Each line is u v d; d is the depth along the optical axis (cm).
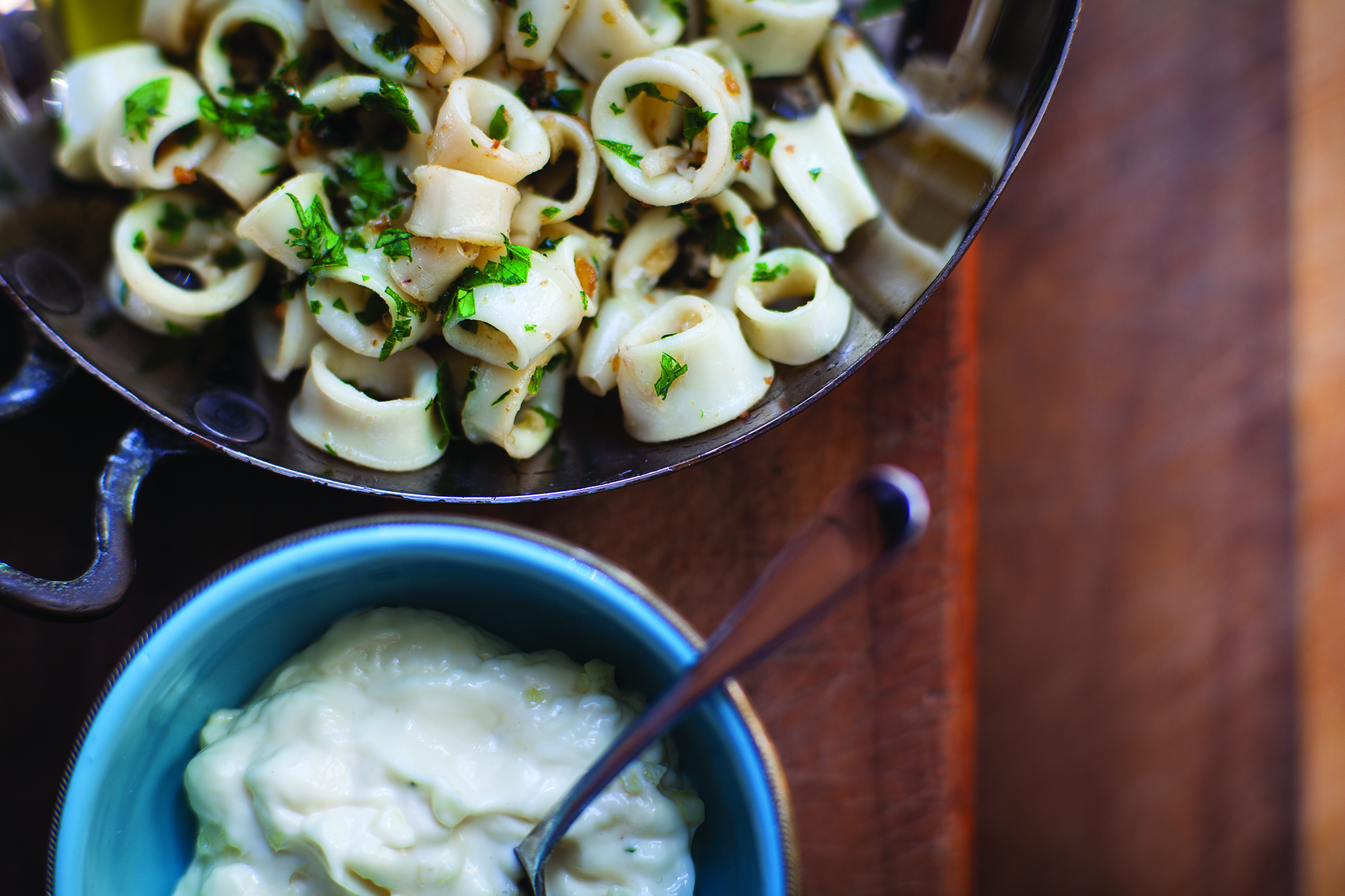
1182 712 46
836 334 38
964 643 41
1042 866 46
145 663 35
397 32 37
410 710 36
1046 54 36
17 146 38
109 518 36
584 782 35
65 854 34
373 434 37
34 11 39
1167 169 45
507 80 38
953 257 36
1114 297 45
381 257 37
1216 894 46
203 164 38
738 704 35
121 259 38
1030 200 45
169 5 39
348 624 37
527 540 36
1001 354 45
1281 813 46
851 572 34
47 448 41
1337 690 46
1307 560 46
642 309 39
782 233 39
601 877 36
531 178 39
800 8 38
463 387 38
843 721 41
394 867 35
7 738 41
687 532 41
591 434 39
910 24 39
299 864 36
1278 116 45
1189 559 46
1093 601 46
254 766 36
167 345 38
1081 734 46
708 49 39
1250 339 45
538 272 37
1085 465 46
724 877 37
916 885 41
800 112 40
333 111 38
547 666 37
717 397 38
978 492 46
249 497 41
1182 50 44
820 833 41
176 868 37
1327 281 45
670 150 38
